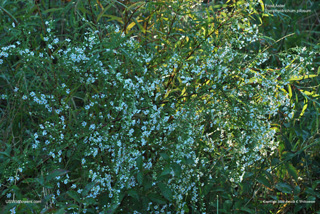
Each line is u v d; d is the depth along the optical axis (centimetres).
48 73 235
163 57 250
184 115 236
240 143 250
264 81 249
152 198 235
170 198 228
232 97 248
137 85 233
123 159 223
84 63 239
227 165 272
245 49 327
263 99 252
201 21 248
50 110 230
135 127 247
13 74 254
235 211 263
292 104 265
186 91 255
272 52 348
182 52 250
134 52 239
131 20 300
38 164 218
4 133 249
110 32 243
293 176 274
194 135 248
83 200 195
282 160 282
